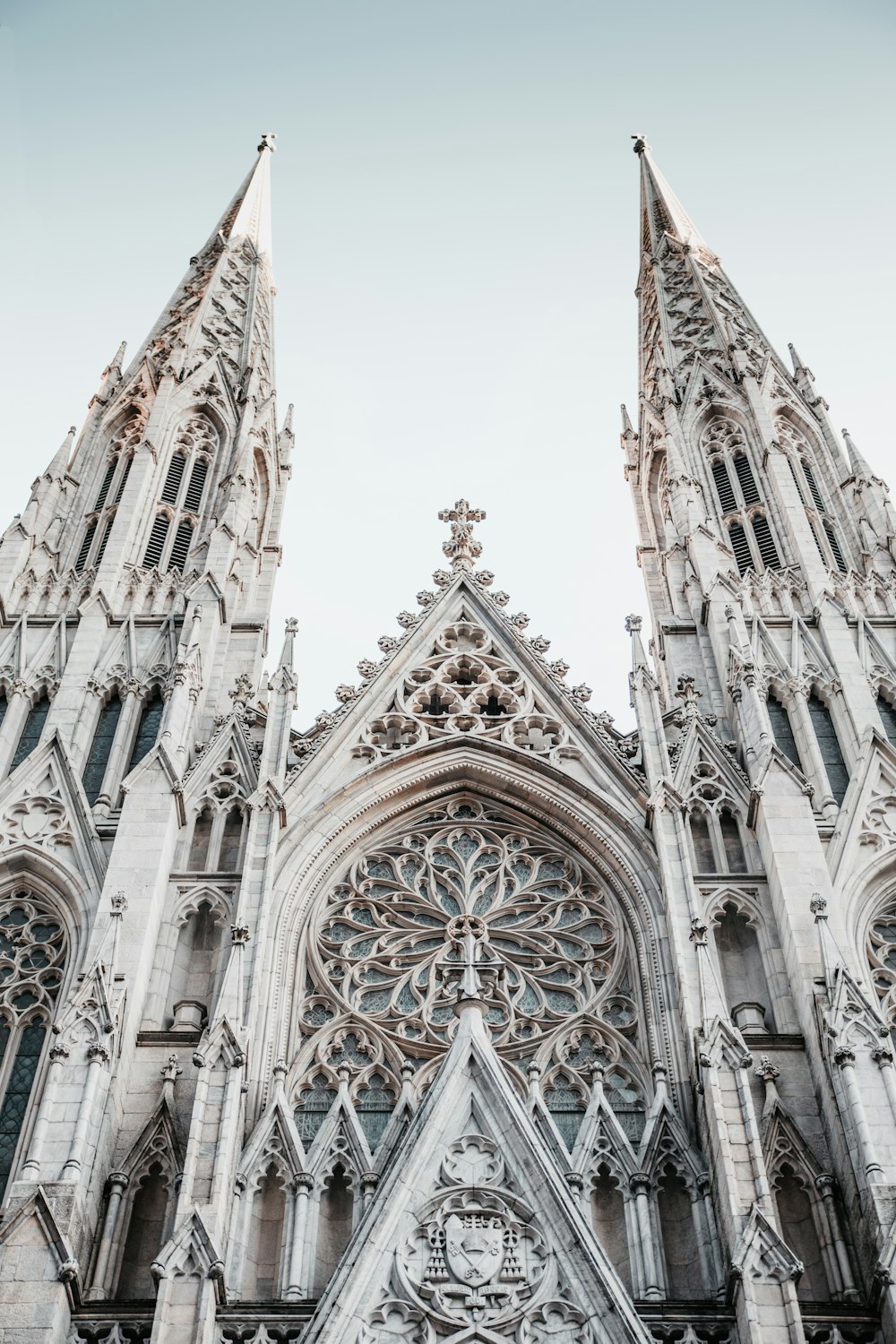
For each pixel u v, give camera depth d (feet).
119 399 241.96
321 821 171.01
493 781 177.27
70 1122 129.18
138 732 186.19
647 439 246.68
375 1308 118.11
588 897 167.02
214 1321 116.57
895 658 195.72
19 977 156.76
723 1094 130.31
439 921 164.86
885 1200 122.62
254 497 232.12
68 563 212.02
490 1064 133.69
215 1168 126.62
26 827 169.07
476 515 215.51
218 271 279.49
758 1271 116.67
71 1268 119.85
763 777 165.17
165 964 152.25
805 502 223.51
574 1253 120.78
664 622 200.44
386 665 189.78
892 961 158.71
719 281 277.64
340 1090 142.10
